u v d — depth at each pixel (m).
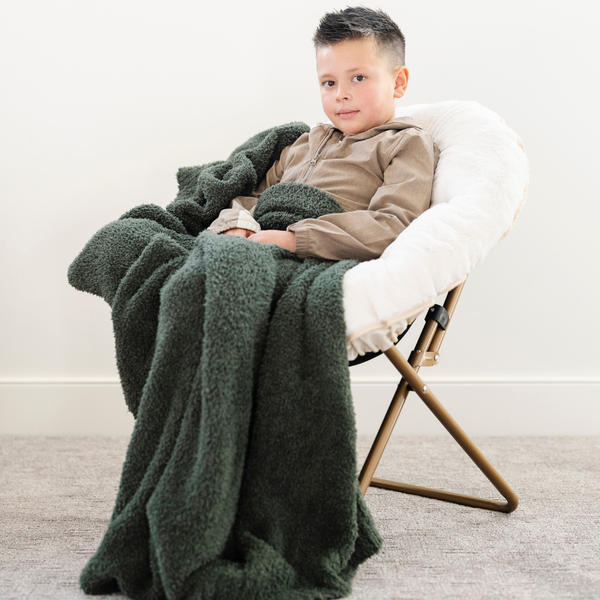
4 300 1.67
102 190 1.66
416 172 1.02
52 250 1.66
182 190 1.30
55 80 1.64
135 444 0.81
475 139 1.06
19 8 1.62
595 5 1.59
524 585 0.85
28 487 1.27
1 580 0.85
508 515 1.12
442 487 1.27
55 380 1.67
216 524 0.72
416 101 1.63
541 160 1.62
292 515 0.80
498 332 1.65
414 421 1.66
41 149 1.64
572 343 1.65
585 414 1.65
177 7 1.63
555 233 1.63
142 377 0.92
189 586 0.72
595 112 1.60
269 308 0.83
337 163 1.11
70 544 0.99
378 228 0.95
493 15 1.60
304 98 1.65
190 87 1.65
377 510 1.15
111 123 1.65
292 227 0.97
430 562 0.92
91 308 1.66
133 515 0.77
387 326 0.84
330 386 0.79
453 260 0.88
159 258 0.93
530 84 1.61
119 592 0.81
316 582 0.79
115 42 1.63
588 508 1.15
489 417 1.66
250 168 1.21
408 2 1.61
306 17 1.63
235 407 0.76
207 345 0.76
